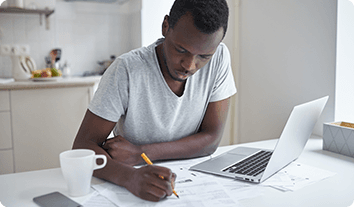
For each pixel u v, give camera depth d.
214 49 0.82
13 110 2.21
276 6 1.74
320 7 1.46
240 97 2.11
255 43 1.94
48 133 2.32
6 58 3.05
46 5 2.93
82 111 2.39
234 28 2.10
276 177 0.86
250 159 1.00
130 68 0.96
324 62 1.45
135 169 0.79
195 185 0.81
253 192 0.76
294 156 0.98
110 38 3.51
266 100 1.87
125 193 0.76
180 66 0.85
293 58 1.64
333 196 0.74
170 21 0.84
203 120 1.16
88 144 0.92
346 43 1.39
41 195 0.75
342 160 1.03
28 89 2.23
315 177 0.86
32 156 2.29
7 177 0.87
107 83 0.95
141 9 3.02
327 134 1.14
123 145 0.94
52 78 2.44
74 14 3.32
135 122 1.05
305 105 0.84
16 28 3.11
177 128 1.12
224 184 0.81
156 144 1.01
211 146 1.09
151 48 1.01
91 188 0.80
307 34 1.54
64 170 0.73
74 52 3.37
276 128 1.79
